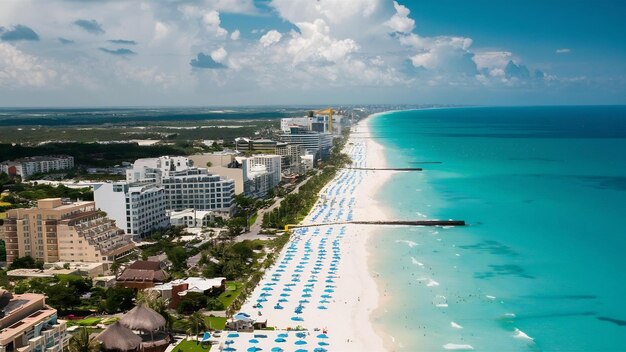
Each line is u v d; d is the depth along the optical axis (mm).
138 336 190375
